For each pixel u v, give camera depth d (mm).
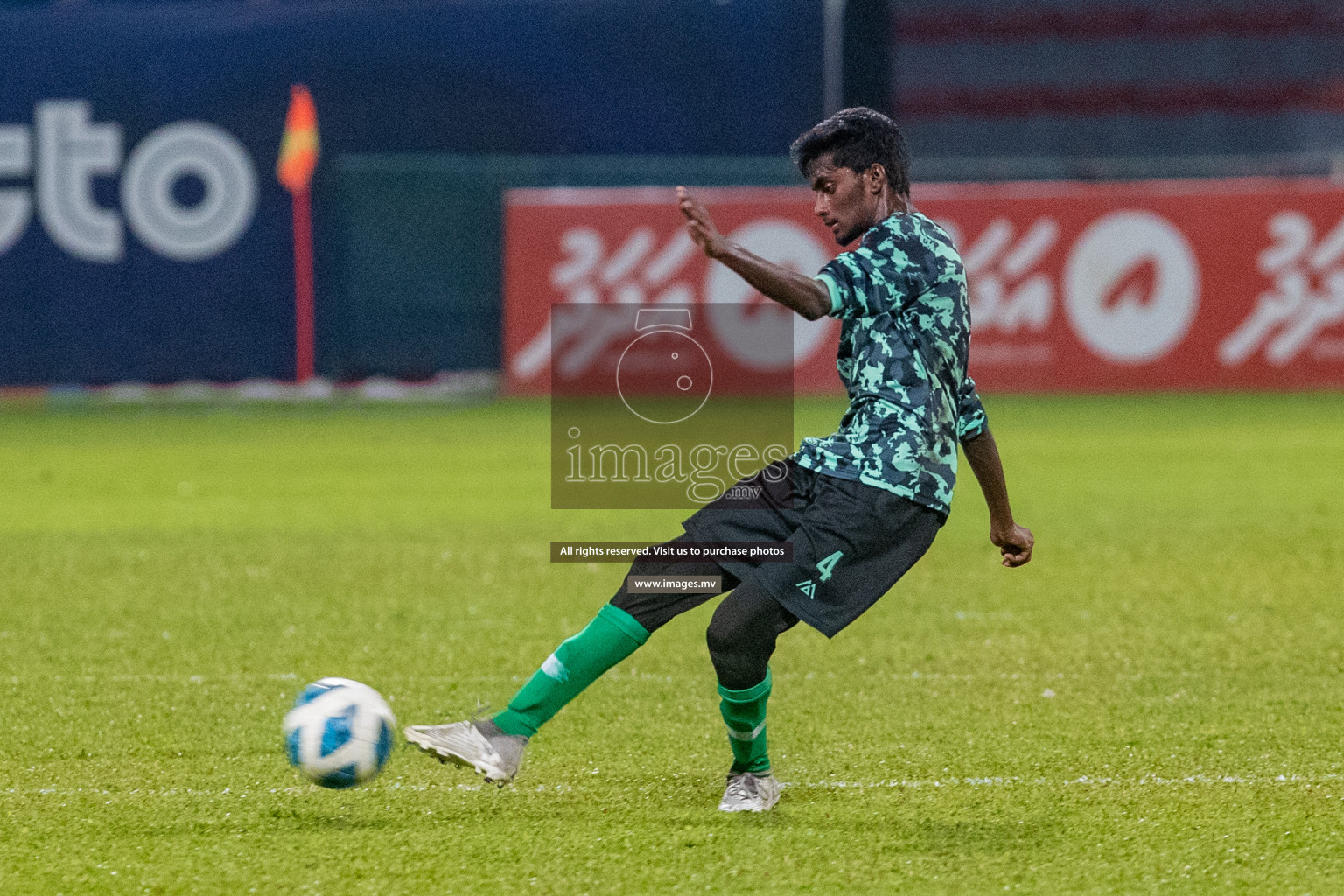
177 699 21031
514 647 24469
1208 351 66562
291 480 44938
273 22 69375
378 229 69625
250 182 69062
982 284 66125
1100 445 51406
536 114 71562
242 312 69562
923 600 28047
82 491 42875
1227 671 22562
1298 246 66000
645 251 65188
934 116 90438
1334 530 35406
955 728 19484
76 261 68812
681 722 19812
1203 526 36188
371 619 26578
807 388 66125
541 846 14859
